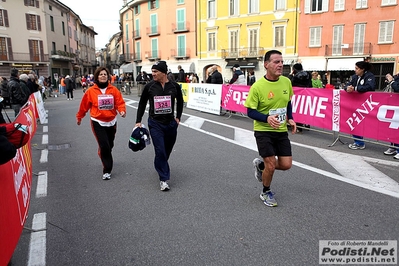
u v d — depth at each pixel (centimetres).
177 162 587
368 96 627
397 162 568
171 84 468
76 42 5444
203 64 3844
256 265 274
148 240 318
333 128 712
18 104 1019
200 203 404
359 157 602
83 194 445
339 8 2989
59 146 748
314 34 3127
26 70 3906
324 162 569
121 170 550
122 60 5119
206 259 284
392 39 2825
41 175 532
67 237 329
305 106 793
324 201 402
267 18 3319
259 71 3441
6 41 3709
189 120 1073
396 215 361
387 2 2803
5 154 215
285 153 386
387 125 598
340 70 3072
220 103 1172
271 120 351
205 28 3759
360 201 401
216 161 589
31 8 3881
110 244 313
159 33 4225
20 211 300
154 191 449
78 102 2034
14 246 264
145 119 1149
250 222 351
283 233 326
